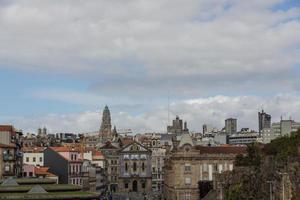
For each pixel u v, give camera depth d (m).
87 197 126.56
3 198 116.50
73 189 136.00
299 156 133.12
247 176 161.00
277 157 145.50
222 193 179.25
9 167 176.88
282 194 133.25
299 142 142.62
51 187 133.00
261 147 181.50
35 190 124.69
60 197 122.56
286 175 132.25
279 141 158.88
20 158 195.38
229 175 179.38
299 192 124.94
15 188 127.69
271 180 143.00
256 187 153.38
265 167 151.75
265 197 145.75
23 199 118.38
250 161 174.12
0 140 182.00
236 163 185.75
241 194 159.50
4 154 176.00
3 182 137.50
